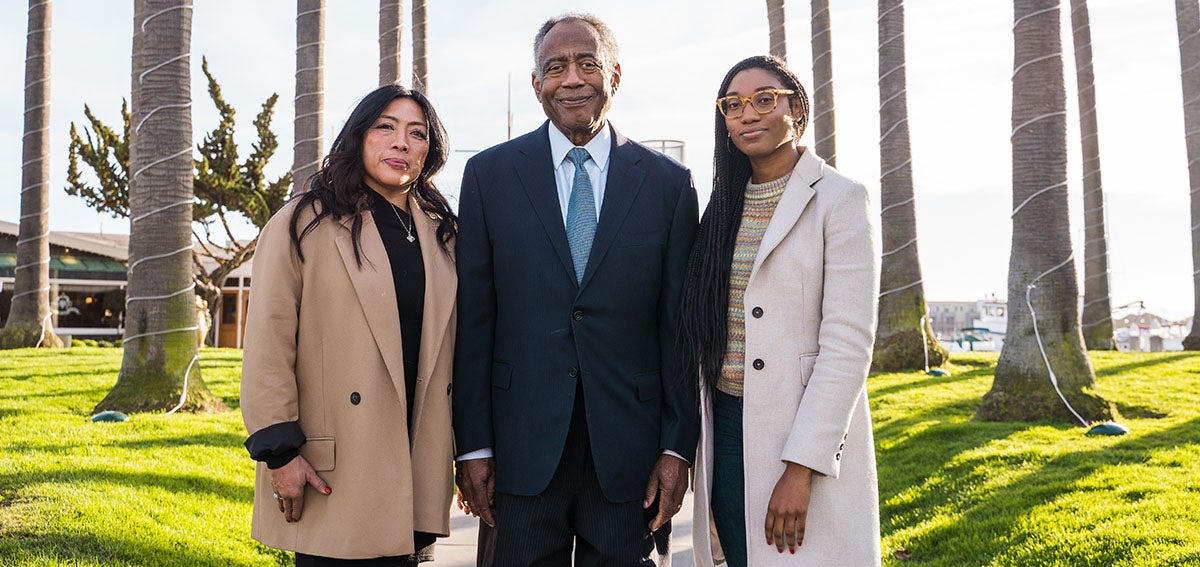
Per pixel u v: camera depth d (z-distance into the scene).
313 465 2.52
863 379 2.41
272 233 2.55
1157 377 9.82
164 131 8.02
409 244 2.71
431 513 2.62
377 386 2.53
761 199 2.65
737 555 2.62
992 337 30.98
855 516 2.47
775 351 2.49
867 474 2.52
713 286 2.63
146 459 5.55
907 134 12.26
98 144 20.61
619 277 2.64
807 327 2.49
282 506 2.47
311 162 11.10
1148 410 7.91
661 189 2.76
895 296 12.02
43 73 14.37
